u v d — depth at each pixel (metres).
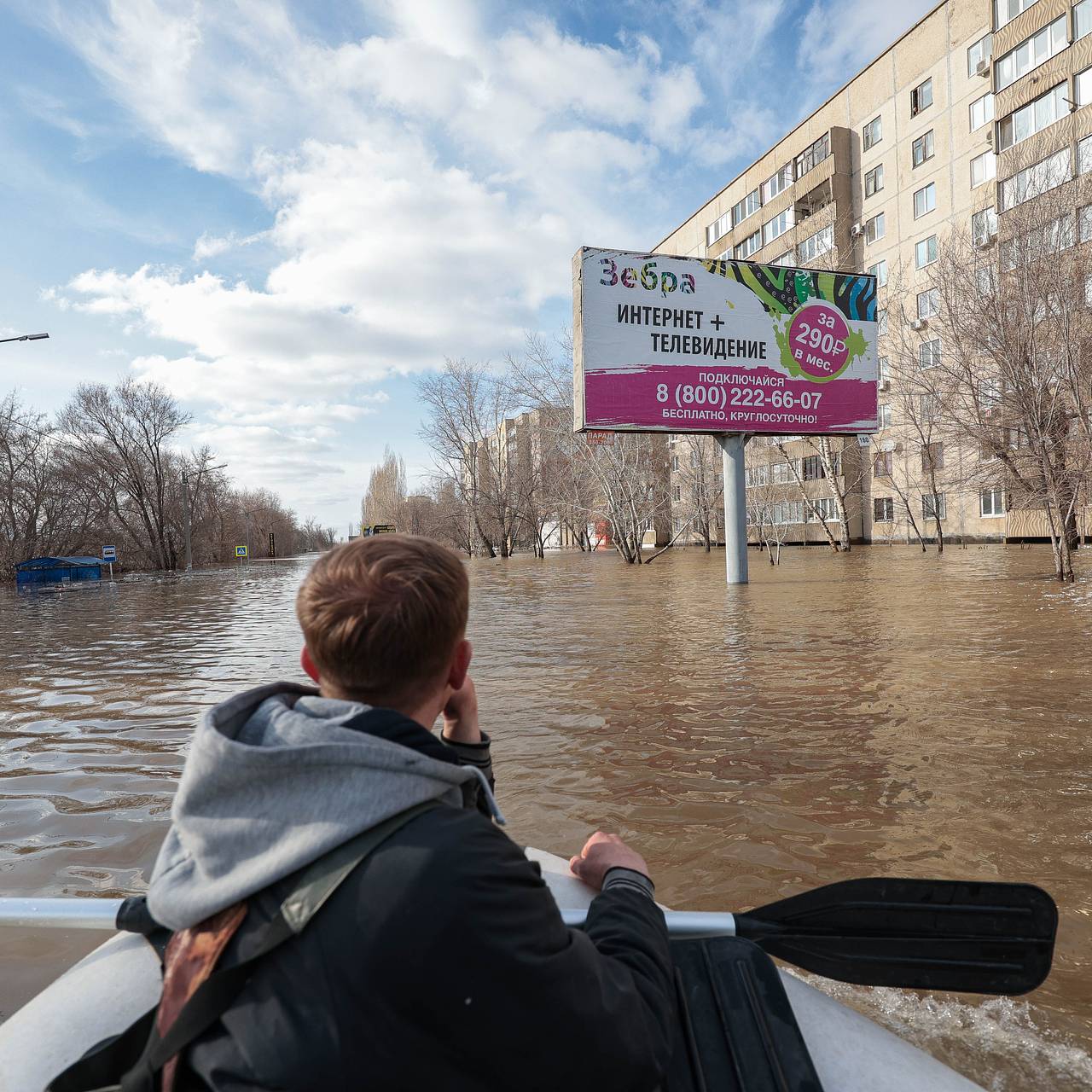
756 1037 1.01
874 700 5.23
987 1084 1.55
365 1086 0.72
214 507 65.50
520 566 32.50
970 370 15.38
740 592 14.52
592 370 15.07
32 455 45.25
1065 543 14.03
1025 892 1.21
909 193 33.59
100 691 6.51
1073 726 4.40
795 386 16.12
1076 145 17.47
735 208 45.78
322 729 0.82
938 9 31.50
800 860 2.78
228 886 0.79
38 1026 1.07
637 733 4.58
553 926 0.80
